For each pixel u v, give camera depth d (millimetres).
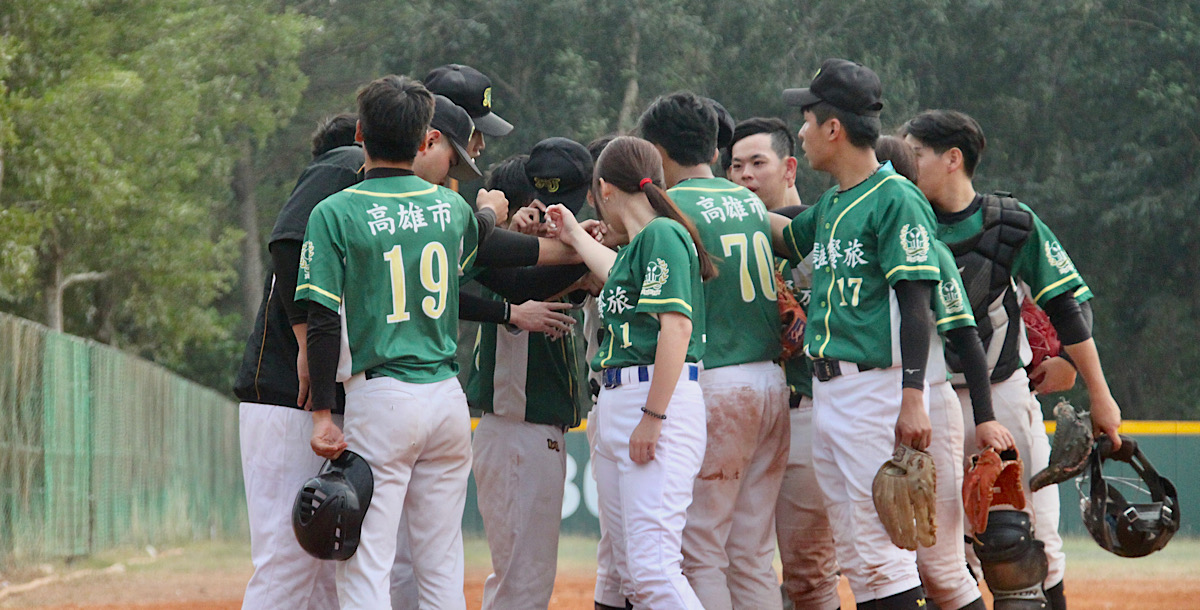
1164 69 73688
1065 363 12219
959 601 10227
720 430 10453
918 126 11180
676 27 75188
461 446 9789
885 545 9641
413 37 75312
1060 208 71000
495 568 12164
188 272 61500
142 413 39375
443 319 9656
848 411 9695
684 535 10539
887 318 9578
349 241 9242
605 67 76625
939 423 10109
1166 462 39969
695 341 9984
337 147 10945
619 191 10242
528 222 11859
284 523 9984
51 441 29625
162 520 41812
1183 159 71625
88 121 50281
